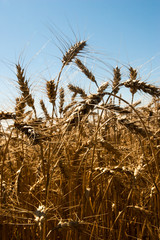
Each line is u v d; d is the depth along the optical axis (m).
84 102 0.74
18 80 0.84
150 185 0.78
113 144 0.86
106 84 0.79
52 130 0.74
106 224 0.79
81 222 0.65
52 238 0.72
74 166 0.77
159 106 0.92
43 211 0.64
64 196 0.76
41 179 0.78
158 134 0.81
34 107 0.83
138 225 0.78
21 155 0.82
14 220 0.75
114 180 0.78
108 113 0.83
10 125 0.71
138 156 0.83
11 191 0.75
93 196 0.80
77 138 0.80
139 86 0.74
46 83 0.83
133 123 0.73
